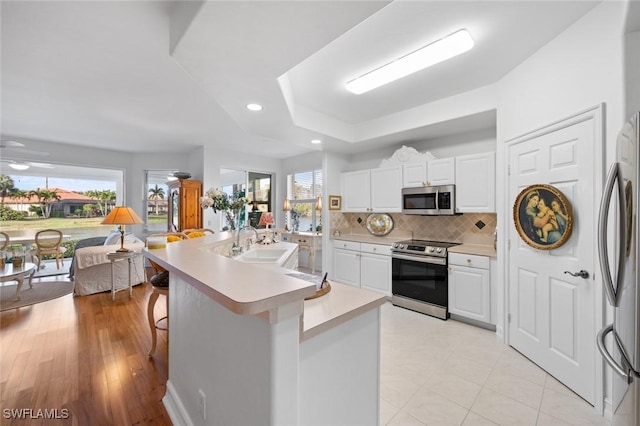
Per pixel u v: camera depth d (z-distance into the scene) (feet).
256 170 21.20
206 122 13.43
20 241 17.83
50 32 6.55
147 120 13.14
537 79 7.43
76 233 22.00
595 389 5.98
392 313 11.77
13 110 11.74
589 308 6.14
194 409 5.13
